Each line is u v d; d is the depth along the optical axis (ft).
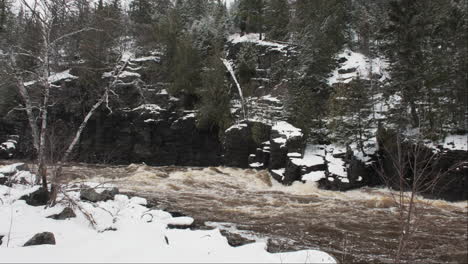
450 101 70.08
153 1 134.10
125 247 19.89
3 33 41.29
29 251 18.67
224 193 61.05
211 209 47.80
